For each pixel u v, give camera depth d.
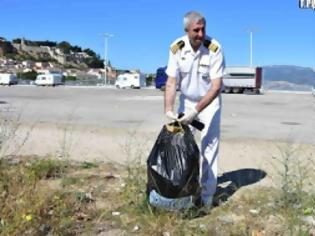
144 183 4.26
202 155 4.05
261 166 5.76
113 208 3.89
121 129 9.35
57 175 4.84
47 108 16.33
